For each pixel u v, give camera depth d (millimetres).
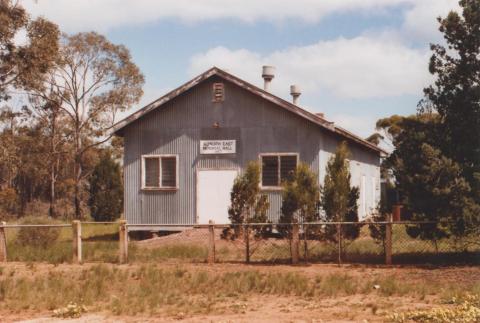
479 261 17172
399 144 17562
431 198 16797
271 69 30781
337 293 13531
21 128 64500
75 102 59250
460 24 17406
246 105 26484
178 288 14312
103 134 60188
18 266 18266
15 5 44469
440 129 17469
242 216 18828
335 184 18578
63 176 69188
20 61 45094
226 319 10898
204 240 23734
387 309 11570
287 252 19734
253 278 14867
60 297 13219
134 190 27625
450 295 12453
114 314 11695
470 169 16703
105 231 33188
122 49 58781
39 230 22156
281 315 11234
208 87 27016
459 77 17422
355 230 18234
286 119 25969
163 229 27016
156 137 27500
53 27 46031
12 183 71750
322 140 26000
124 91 59344
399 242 20719
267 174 26094
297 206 18641
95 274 16234
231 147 26578
